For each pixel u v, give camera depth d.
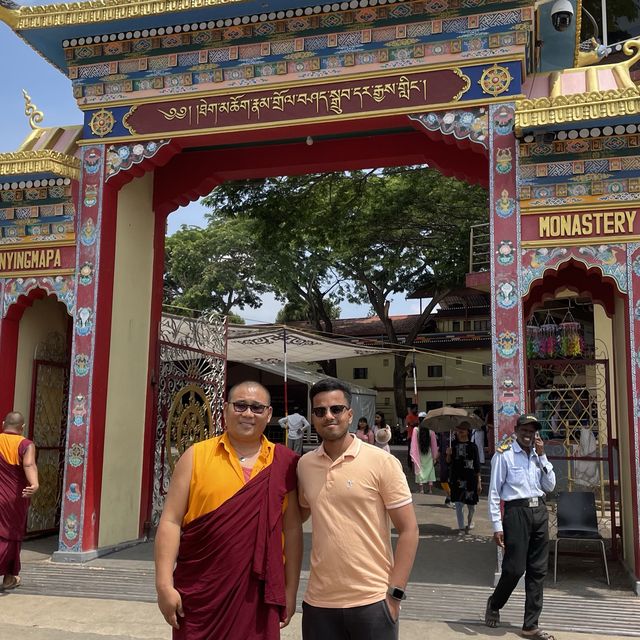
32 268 8.36
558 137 6.87
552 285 8.68
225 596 3.10
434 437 14.87
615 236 6.75
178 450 9.81
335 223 15.99
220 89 7.89
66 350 9.71
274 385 29.42
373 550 3.29
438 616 5.93
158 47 8.15
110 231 8.29
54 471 9.36
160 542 3.20
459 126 7.25
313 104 7.62
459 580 6.95
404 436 29.06
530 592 5.48
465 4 7.32
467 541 9.23
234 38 7.91
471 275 14.30
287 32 7.76
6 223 8.52
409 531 3.29
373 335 36.47
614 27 15.77
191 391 10.24
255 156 9.32
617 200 6.78
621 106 6.50
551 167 6.96
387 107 7.41
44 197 8.40
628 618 5.79
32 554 8.04
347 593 3.23
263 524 3.22
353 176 15.39
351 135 9.06
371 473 3.34
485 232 17.03
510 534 5.58
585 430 8.68
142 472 8.92
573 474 8.94
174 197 9.49
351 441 3.45
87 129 8.33
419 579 7.00
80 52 8.38
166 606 3.09
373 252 23.91
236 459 3.32
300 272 27.17
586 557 7.59
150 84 8.14
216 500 3.20
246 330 16.19
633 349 6.56
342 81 7.57
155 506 9.29
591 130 6.78
